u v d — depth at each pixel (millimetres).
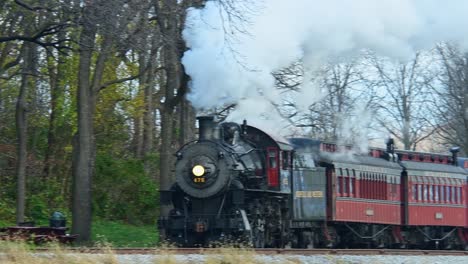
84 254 37562
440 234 73500
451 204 74000
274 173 55406
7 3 61344
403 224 69188
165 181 62031
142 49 58469
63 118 76875
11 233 47750
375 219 65688
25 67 66562
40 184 76750
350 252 50875
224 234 51781
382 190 67062
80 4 55312
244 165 53500
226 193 52375
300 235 60312
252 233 53156
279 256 43656
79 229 55500
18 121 66688
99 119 77500
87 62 56469
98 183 78125
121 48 59938
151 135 89000
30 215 72375
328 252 49500
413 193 69812
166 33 58344
